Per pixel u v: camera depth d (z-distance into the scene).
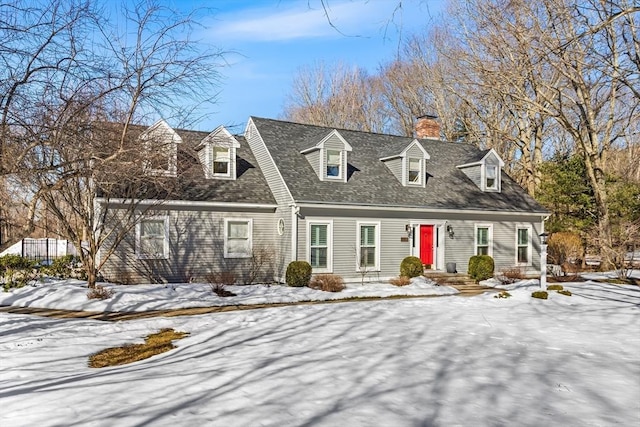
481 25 21.92
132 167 10.22
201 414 5.05
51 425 4.72
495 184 22.98
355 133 23.33
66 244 27.52
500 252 22.06
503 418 5.09
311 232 18.16
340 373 6.72
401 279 17.86
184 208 17.30
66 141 7.59
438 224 20.72
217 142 16.73
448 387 6.15
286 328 10.23
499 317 11.66
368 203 18.73
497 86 22.98
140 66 9.45
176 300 13.77
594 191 23.28
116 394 5.70
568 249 23.34
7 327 10.22
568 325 10.65
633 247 24.19
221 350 8.27
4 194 9.02
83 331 9.83
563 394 5.93
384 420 4.96
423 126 26.58
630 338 9.33
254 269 18.44
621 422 5.02
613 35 16.30
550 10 15.58
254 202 18.33
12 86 7.35
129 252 16.34
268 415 5.04
